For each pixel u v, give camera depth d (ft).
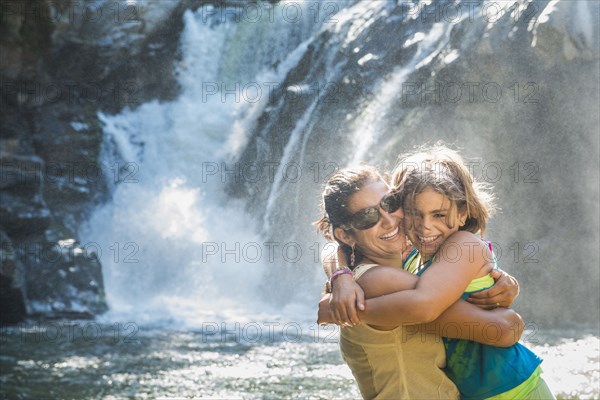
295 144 63.00
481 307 9.37
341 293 9.16
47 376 25.82
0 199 52.01
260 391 21.39
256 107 70.59
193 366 27.22
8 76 68.28
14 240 51.42
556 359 22.22
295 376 23.81
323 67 64.75
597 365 20.67
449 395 9.62
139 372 26.25
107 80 76.59
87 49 73.77
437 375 9.52
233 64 80.07
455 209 9.42
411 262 10.27
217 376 24.62
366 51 60.13
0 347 33.68
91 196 69.56
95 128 72.84
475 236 9.41
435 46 54.34
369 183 9.54
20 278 46.75
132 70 77.92
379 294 9.18
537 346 26.40
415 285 9.06
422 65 52.08
